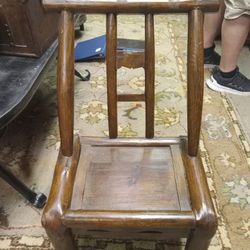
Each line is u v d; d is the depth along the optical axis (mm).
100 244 977
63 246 717
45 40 1149
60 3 679
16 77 1028
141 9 692
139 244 975
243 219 1031
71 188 721
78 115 1464
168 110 1483
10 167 1212
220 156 1256
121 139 868
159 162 805
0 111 872
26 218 1044
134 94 814
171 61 1835
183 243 973
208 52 1784
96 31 2191
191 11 675
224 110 1495
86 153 831
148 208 689
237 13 1391
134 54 754
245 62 1852
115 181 756
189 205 688
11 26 1051
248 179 1165
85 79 1693
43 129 1387
